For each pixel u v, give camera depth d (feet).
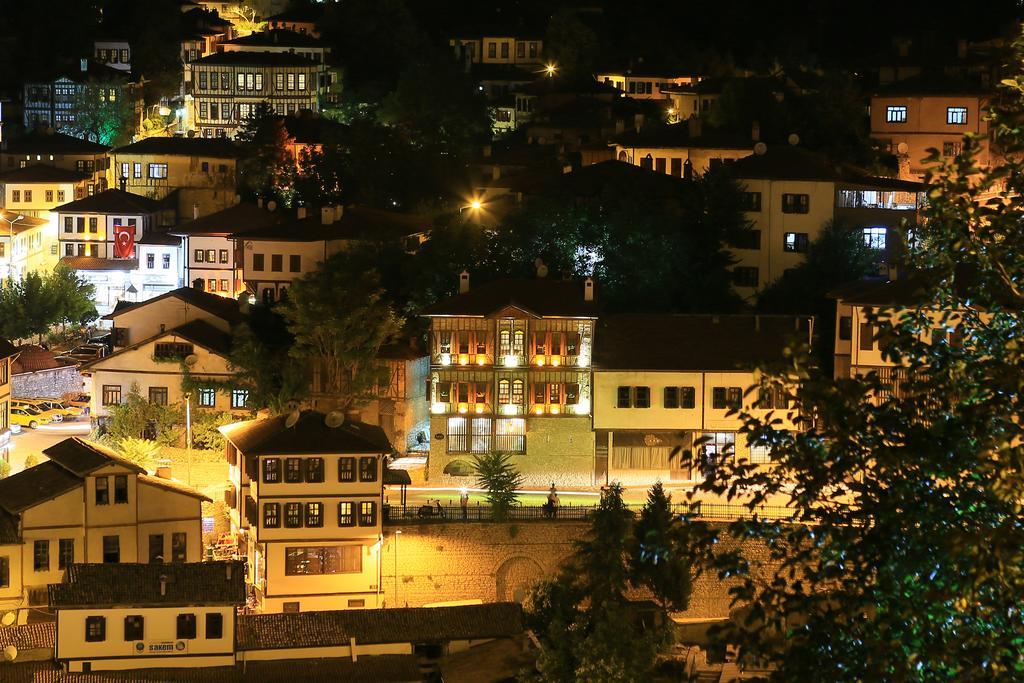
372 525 568.41
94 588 485.56
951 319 211.20
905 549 189.98
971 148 216.13
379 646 496.23
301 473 563.89
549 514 585.63
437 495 638.53
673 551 209.36
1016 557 177.27
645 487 646.74
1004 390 193.16
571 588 522.47
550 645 478.59
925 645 182.91
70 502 548.31
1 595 540.11
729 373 648.38
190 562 552.00
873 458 198.90
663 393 651.66
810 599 196.95
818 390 203.10
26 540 543.39
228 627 487.61
